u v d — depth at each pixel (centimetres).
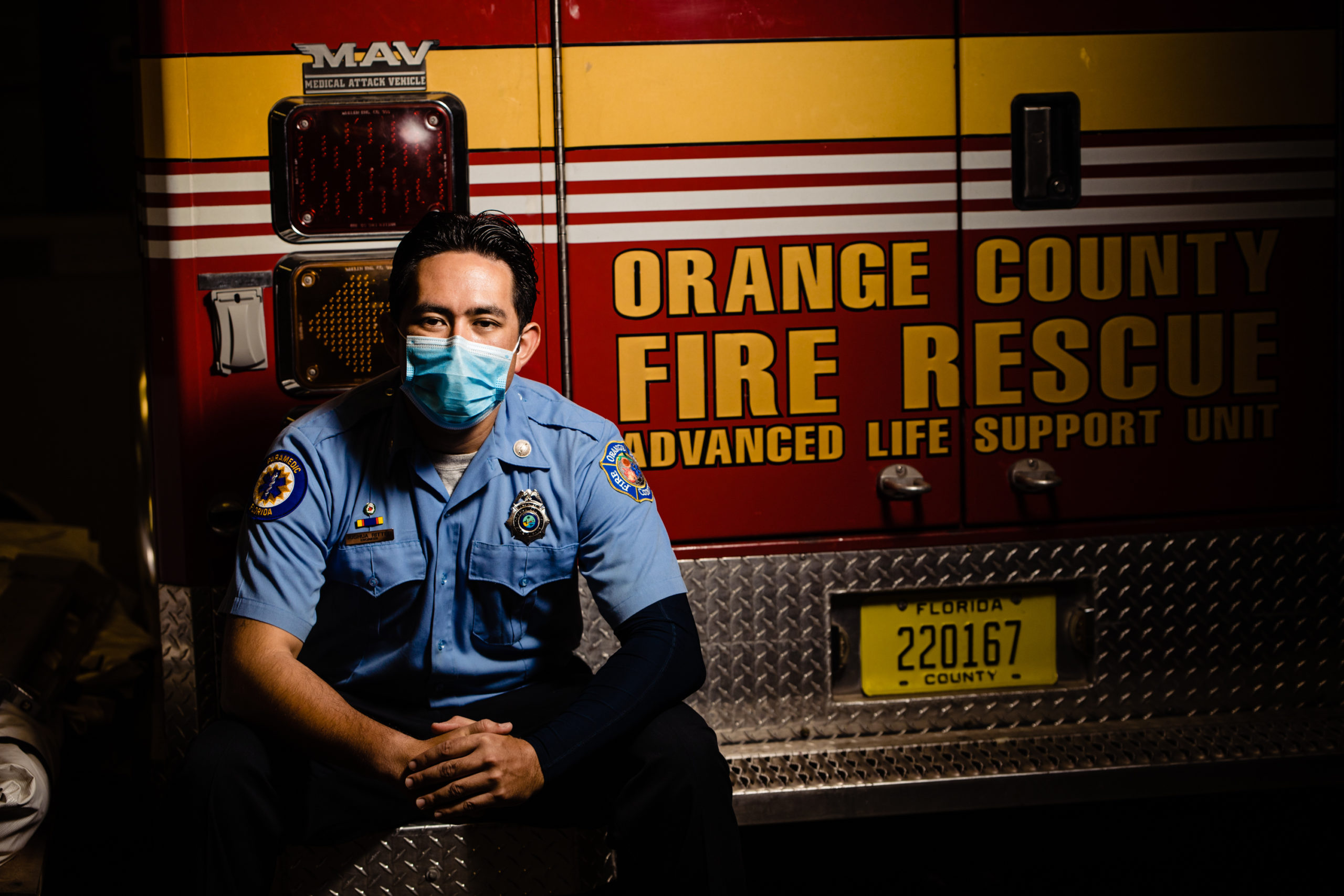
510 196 247
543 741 192
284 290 243
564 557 219
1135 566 270
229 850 192
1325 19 264
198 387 243
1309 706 277
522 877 216
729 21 248
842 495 261
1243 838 309
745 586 259
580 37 245
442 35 242
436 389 200
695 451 256
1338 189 268
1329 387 272
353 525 213
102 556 520
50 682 285
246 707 197
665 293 252
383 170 243
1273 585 274
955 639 266
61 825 297
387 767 189
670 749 200
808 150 253
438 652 216
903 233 257
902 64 254
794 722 262
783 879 290
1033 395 264
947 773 250
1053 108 258
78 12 511
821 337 257
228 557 245
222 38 237
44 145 515
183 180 239
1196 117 262
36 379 511
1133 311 265
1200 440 270
